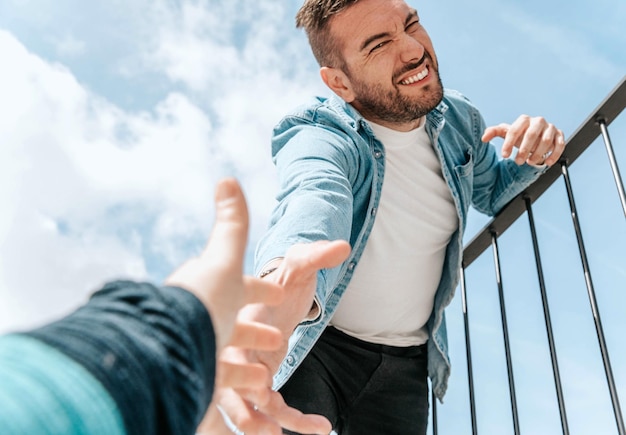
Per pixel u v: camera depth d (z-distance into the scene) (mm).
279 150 1591
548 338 1570
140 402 244
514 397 1596
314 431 604
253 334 438
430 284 1652
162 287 299
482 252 1896
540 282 1662
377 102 1627
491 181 1878
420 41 1650
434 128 1709
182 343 274
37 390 219
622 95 1544
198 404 273
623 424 1322
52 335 244
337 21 1647
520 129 1665
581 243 1579
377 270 1565
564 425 1449
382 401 1560
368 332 1582
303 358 1397
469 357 1769
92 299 281
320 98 1719
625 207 1480
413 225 1611
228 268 345
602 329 1441
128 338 257
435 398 1672
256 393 580
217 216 374
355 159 1530
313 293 758
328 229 1093
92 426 224
